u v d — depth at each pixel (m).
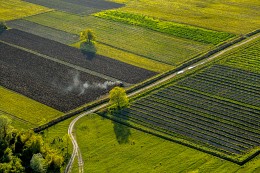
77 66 173.62
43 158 116.69
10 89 156.00
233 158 118.06
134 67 172.38
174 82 160.25
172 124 135.25
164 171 113.31
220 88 156.12
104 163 117.06
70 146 124.19
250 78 162.50
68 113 140.62
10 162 113.31
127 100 142.75
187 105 145.62
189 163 116.38
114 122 136.12
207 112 141.75
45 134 130.12
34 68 171.75
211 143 125.75
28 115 140.50
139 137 128.12
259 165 115.62
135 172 113.25
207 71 167.88
